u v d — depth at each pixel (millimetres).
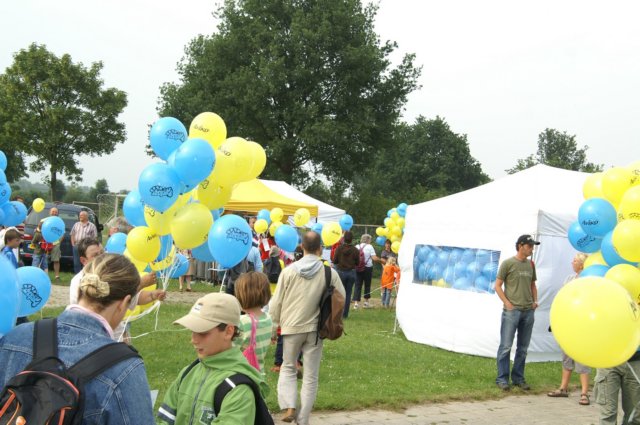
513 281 7738
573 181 10789
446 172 66938
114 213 22391
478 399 7195
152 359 7719
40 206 14914
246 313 4234
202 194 5859
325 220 17969
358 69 31219
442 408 6676
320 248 5582
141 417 1880
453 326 10133
